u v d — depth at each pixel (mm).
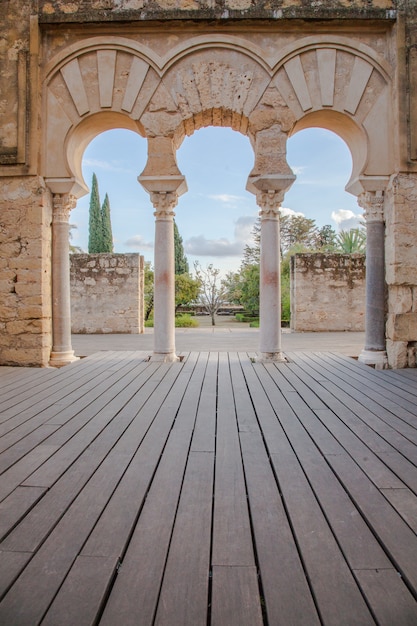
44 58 7129
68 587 1647
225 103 7137
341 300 13703
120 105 7156
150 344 10555
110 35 7105
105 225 33312
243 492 2477
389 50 7004
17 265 7012
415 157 6793
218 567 1776
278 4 7004
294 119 7117
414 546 1918
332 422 3867
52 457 3021
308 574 1729
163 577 1714
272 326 7238
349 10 6832
